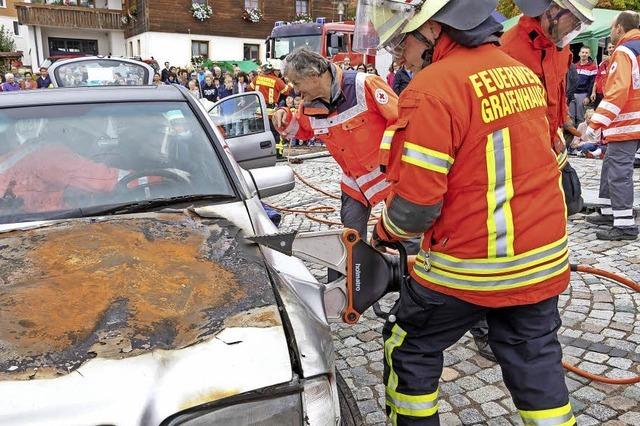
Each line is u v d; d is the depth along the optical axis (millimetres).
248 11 29484
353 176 3418
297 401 1546
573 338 3383
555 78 2844
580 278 4230
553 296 1882
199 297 1752
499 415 2734
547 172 1847
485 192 1769
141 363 1467
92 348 1506
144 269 1896
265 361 1543
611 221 5422
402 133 1784
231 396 1465
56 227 2246
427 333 2031
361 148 3285
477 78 1739
